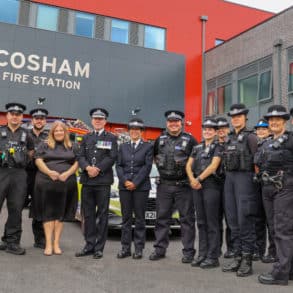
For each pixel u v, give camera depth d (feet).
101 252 18.49
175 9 68.85
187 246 18.22
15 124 18.92
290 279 15.33
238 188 16.58
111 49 63.26
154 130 65.21
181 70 67.56
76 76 60.80
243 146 16.61
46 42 59.52
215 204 17.42
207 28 71.05
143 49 65.26
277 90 51.11
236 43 60.54
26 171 20.30
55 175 18.61
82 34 62.44
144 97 64.54
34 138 20.83
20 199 18.90
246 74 58.03
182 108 66.85
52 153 19.12
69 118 59.72
